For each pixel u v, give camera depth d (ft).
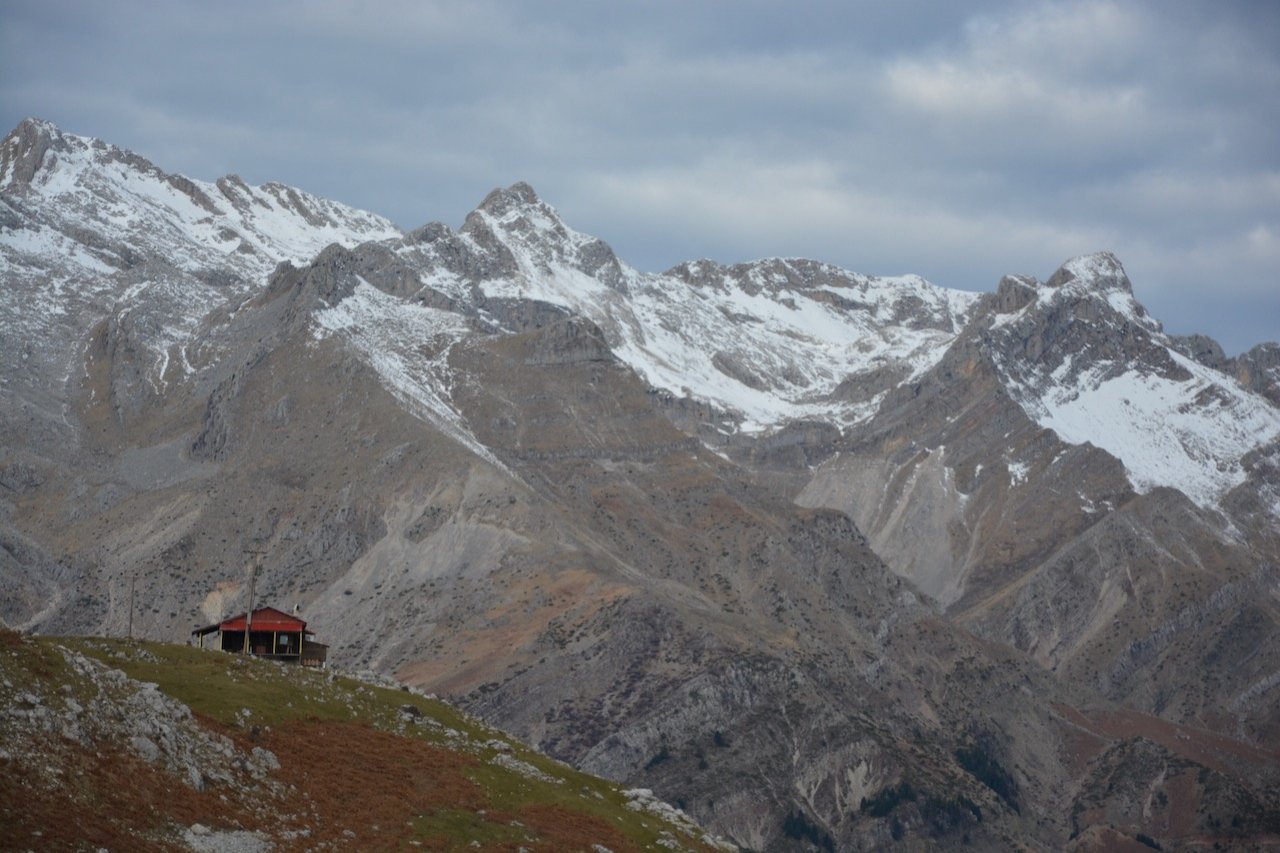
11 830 381.81
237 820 435.94
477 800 514.27
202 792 439.63
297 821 453.17
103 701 441.27
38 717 417.90
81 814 400.47
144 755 433.89
